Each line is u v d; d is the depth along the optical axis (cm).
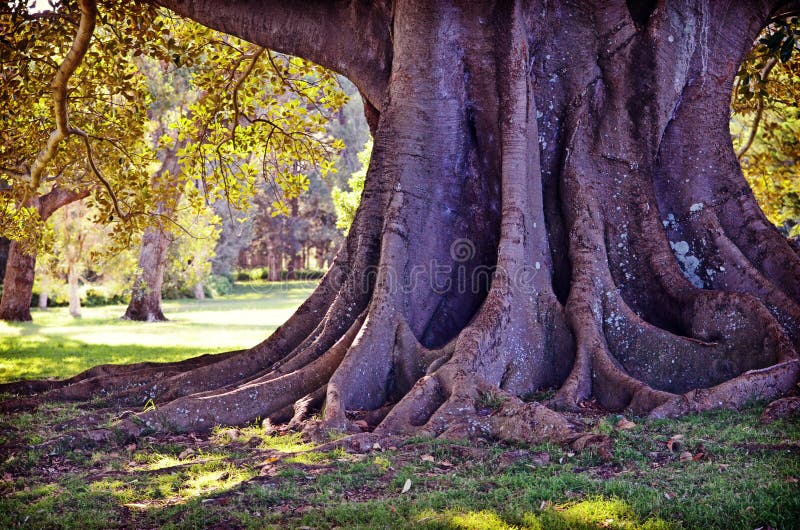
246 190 1664
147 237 3531
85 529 547
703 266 1022
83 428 842
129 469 705
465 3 1023
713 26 1078
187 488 640
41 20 1325
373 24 1130
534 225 988
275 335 1060
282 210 1702
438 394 829
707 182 1058
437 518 534
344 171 6125
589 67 1055
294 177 1695
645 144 1041
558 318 952
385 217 1012
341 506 568
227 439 800
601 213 1017
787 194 2338
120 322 3434
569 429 712
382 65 1130
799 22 1258
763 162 2167
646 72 1045
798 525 491
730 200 1052
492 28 1029
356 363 893
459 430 746
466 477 634
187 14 1195
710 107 1077
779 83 1823
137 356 1833
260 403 890
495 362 891
